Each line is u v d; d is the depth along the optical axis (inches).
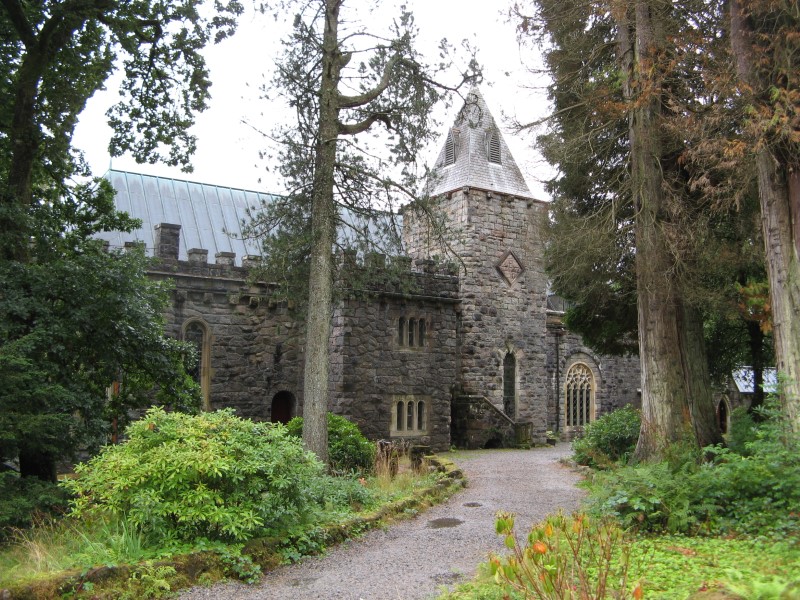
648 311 574.2
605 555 212.7
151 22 617.3
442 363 1040.8
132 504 325.4
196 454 333.4
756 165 447.8
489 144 1261.1
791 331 401.7
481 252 1182.9
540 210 734.5
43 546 329.4
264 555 331.9
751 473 344.8
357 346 950.4
